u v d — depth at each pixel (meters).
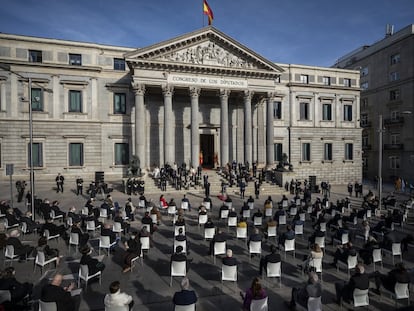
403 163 53.75
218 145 45.00
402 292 10.20
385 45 58.94
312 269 11.70
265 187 36.31
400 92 54.72
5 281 9.20
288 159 48.78
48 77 38.41
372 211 24.78
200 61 38.25
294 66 49.38
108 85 40.53
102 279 12.01
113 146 41.06
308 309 8.70
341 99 51.84
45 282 11.72
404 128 53.66
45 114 38.38
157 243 16.69
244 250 15.84
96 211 20.00
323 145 50.81
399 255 15.70
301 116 49.69
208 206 24.83
